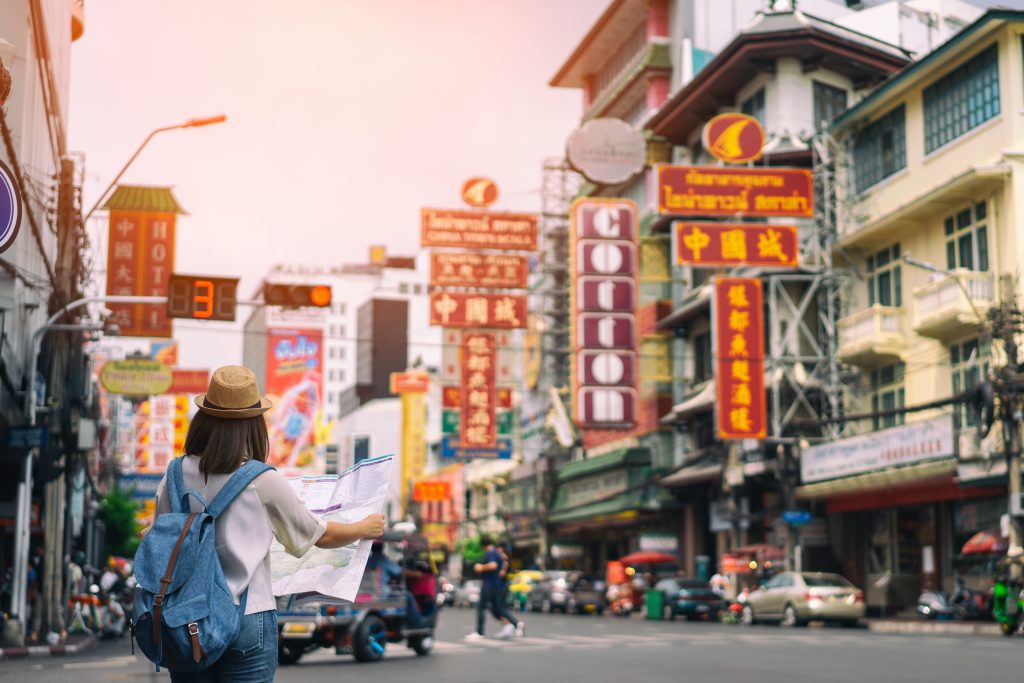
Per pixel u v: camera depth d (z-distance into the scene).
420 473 91.12
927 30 43.75
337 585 3.96
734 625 29.62
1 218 12.77
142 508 61.78
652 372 45.81
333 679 12.83
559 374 56.28
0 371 19.16
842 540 35.12
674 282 45.31
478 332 50.69
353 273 155.50
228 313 20.16
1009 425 24.92
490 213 45.06
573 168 41.38
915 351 32.25
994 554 27.83
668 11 47.84
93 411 37.22
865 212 34.81
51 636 21.31
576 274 39.12
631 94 49.75
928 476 28.28
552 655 16.50
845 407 34.56
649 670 13.62
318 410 137.50
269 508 3.67
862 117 35.00
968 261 30.17
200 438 3.76
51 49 23.66
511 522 66.44
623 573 40.88
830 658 15.14
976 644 18.19
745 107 40.41
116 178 21.34
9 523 29.39
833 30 38.69
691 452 43.75
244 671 3.57
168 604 3.39
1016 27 28.88
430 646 17.33
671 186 34.38
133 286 34.91
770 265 34.59
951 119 31.17
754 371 34.22
